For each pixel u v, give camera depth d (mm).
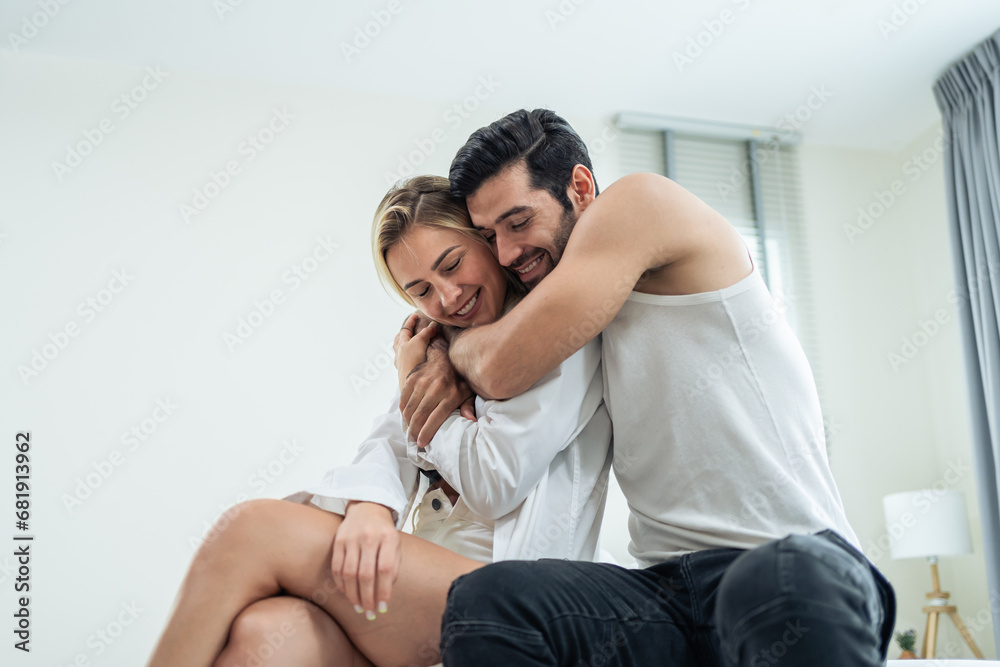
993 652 3518
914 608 3672
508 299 1226
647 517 1007
